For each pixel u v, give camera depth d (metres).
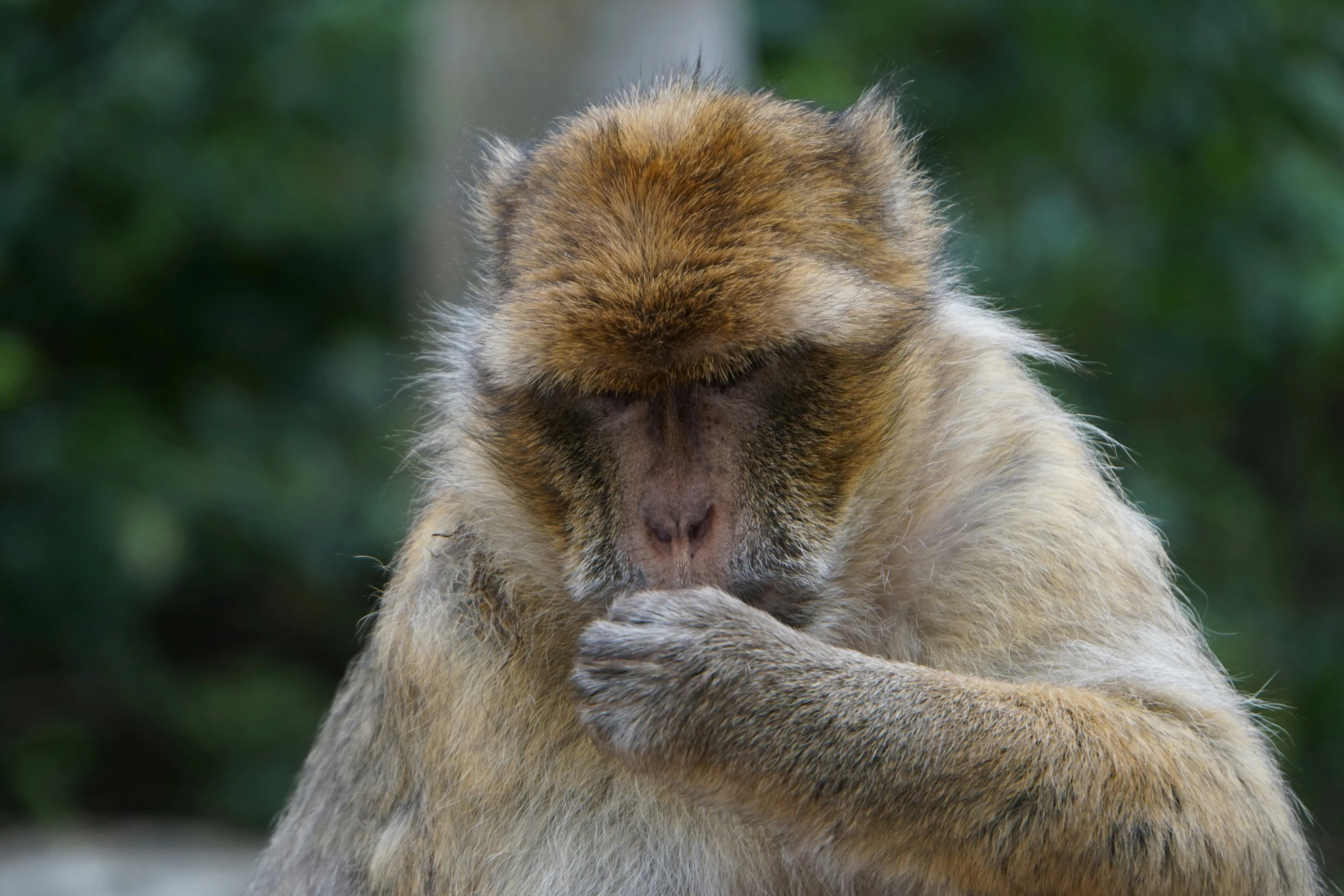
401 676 10.32
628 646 8.70
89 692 26.38
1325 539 27.41
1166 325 23.66
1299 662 25.44
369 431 27.41
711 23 18.20
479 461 9.92
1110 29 22.34
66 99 24.20
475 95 18.08
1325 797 24.66
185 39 25.14
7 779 25.41
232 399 27.09
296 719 26.88
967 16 22.73
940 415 9.84
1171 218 23.11
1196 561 24.70
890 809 8.62
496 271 10.16
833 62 22.30
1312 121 23.14
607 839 9.88
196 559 26.31
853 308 9.09
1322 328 23.14
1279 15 22.73
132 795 26.23
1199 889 8.78
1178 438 25.41
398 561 11.02
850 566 9.52
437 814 10.02
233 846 22.89
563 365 8.81
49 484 24.38
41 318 26.73
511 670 9.88
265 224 26.77
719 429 8.97
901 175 10.46
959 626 9.75
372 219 27.78
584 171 9.29
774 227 9.01
